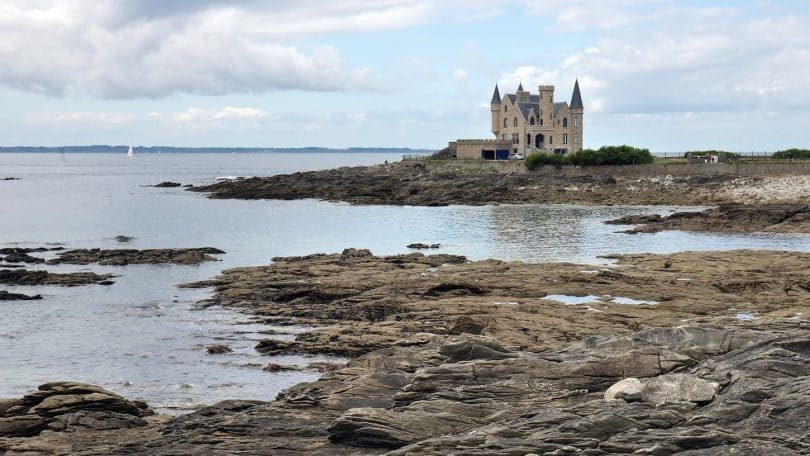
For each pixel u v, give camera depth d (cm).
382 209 12325
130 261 7038
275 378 3700
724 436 2223
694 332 3194
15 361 4012
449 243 8250
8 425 2734
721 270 5800
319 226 10075
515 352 3228
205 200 14588
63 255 7319
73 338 4441
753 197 11512
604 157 14725
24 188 18788
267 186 15875
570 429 2325
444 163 17375
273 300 5294
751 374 2648
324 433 2553
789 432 2267
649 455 2175
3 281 6006
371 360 3312
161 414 3094
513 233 8975
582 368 2867
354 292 5297
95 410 2883
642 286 5362
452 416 2556
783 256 6303
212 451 2436
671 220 9188
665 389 2580
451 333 4225
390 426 2464
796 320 3625
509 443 2264
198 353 4128
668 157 15950
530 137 18575
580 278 5578
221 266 6906
